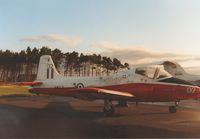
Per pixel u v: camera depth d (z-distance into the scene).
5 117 11.18
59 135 7.57
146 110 13.97
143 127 8.87
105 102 12.12
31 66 83.25
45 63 16.16
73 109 14.38
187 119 10.72
